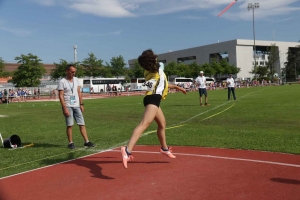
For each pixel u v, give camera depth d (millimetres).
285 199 3621
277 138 7246
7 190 4336
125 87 62906
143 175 4738
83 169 5262
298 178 4367
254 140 7090
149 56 4742
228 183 4238
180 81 69312
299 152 5844
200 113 13422
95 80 61500
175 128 9383
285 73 94250
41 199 3945
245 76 92188
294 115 11734
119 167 5281
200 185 4191
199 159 5590
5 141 7410
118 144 7348
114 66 73000
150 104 4762
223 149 6367
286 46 102812
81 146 7352
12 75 59875
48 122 12609
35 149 7180
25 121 13164
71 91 7074
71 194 4074
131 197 3857
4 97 33375
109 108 18688
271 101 19094
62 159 6070
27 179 4816
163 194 3916
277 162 5250
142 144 7215
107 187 4273
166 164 5332
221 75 90750
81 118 7199
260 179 4363
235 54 91312
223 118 11484
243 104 17359
